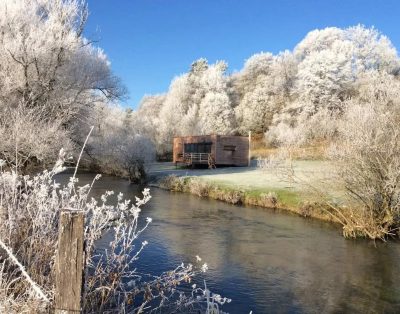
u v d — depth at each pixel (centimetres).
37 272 466
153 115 8431
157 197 2623
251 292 934
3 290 394
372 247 1384
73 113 2142
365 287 988
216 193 2634
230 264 1145
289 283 1005
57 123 1781
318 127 4372
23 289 434
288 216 1964
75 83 2316
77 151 2341
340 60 6353
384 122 1556
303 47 8438
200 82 8375
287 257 1241
